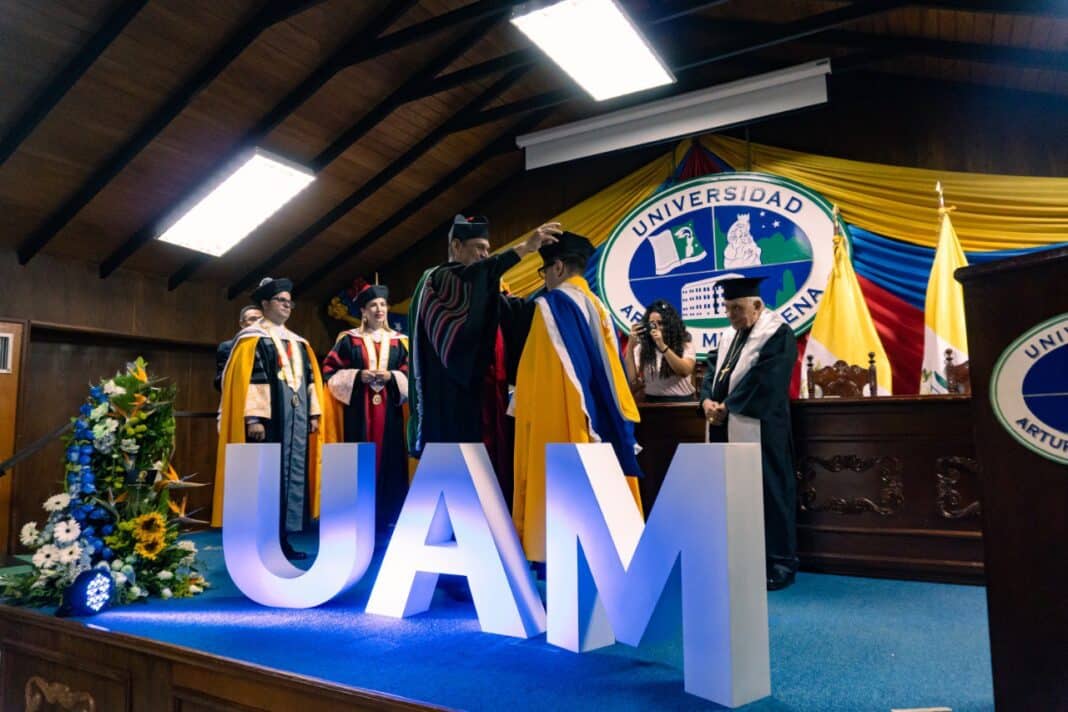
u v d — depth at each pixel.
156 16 4.46
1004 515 1.32
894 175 5.77
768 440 3.31
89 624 2.59
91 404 3.23
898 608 2.81
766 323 3.49
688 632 1.86
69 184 5.30
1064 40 4.64
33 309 5.72
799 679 1.95
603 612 2.28
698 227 6.38
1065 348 1.25
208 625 2.55
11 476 5.52
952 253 5.37
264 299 4.32
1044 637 1.26
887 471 3.53
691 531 1.86
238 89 5.18
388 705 1.76
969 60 5.12
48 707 2.66
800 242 6.01
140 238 5.97
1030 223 5.34
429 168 6.84
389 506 4.62
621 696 1.83
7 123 4.72
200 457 7.08
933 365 5.23
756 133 6.41
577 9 4.45
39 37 4.32
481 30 5.53
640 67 5.08
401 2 5.04
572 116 6.94
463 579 2.90
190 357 7.01
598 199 6.86
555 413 2.65
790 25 5.05
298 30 4.94
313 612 2.73
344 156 6.21
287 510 4.11
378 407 4.63
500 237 7.46
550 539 2.27
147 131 5.10
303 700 1.94
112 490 3.14
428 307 2.84
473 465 2.50
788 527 3.30
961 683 1.90
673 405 4.09
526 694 1.84
